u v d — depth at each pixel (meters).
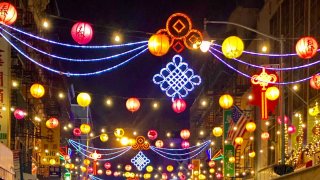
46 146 45.78
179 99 24.66
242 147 47.78
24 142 38.69
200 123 78.88
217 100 61.31
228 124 45.94
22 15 34.31
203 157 75.31
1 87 25.36
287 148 32.28
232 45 16.81
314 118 27.86
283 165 23.50
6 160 20.20
